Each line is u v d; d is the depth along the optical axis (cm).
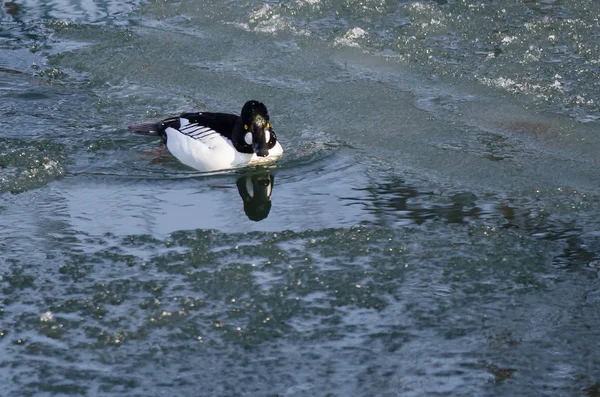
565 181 1200
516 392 762
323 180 1213
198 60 1695
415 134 1368
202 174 1237
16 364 808
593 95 1482
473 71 1598
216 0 1991
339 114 1452
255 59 1692
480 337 848
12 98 1503
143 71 1647
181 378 791
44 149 1296
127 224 1077
